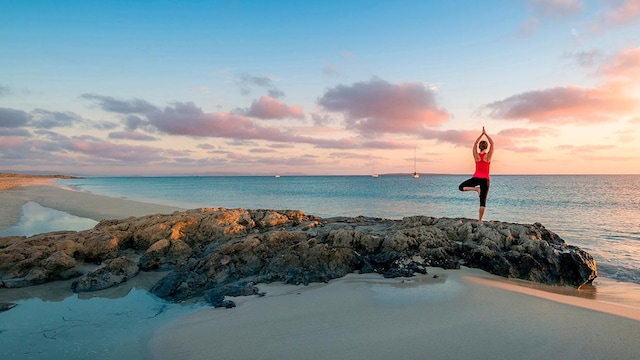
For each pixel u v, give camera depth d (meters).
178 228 16.34
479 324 6.99
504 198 52.16
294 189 87.38
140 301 10.20
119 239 15.78
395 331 6.84
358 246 12.59
